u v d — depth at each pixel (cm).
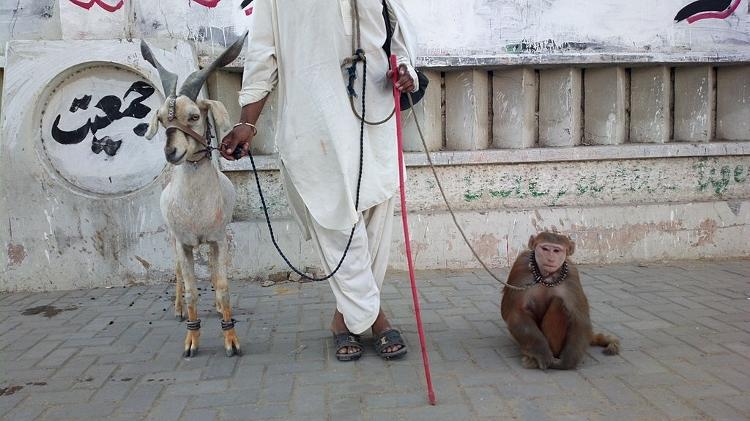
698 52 568
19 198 507
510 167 570
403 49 348
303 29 318
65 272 517
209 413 282
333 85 322
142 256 523
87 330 413
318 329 404
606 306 440
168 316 442
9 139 502
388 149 350
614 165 581
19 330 415
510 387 304
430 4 533
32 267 513
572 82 570
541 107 592
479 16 540
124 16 521
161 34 525
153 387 314
